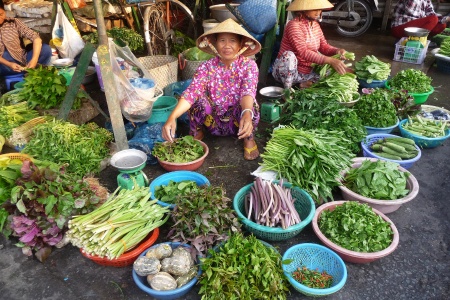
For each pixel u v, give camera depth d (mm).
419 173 3197
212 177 3107
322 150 2715
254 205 2473
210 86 3191
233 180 3072
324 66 4211
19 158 2805
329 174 2660
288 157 2805
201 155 3141
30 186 2291
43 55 4672
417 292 2135
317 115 3285
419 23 5973
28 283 2230
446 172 3201
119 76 3182
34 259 2402
